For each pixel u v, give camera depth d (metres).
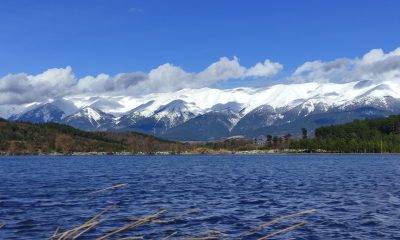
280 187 63.44
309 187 63.16
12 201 47.31
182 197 51.03
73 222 34.88
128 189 60.50
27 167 141.38
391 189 59.16
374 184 67.56
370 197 50.28
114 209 41.50
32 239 29.00
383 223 34.09
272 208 42.16
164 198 50.03
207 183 71.44
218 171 111.44
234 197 50.97
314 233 30.80
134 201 47.31
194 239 13.30
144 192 56.47
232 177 87.00
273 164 157.25
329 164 152.38
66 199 49.00
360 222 34.53
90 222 11.62
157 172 108.00
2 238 29.25
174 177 87.75
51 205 44.16
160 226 33.00
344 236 29.92
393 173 97.12
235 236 29.67
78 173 104.62
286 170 114.25
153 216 11.51
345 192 55.84
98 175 96.00
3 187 64.38
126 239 11.70
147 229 31.92
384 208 41.66
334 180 76.75
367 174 93.94
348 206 43.16
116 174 99.69
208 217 36.88
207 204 45.00
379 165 141.00
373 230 31.67
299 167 131.25
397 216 37.09
